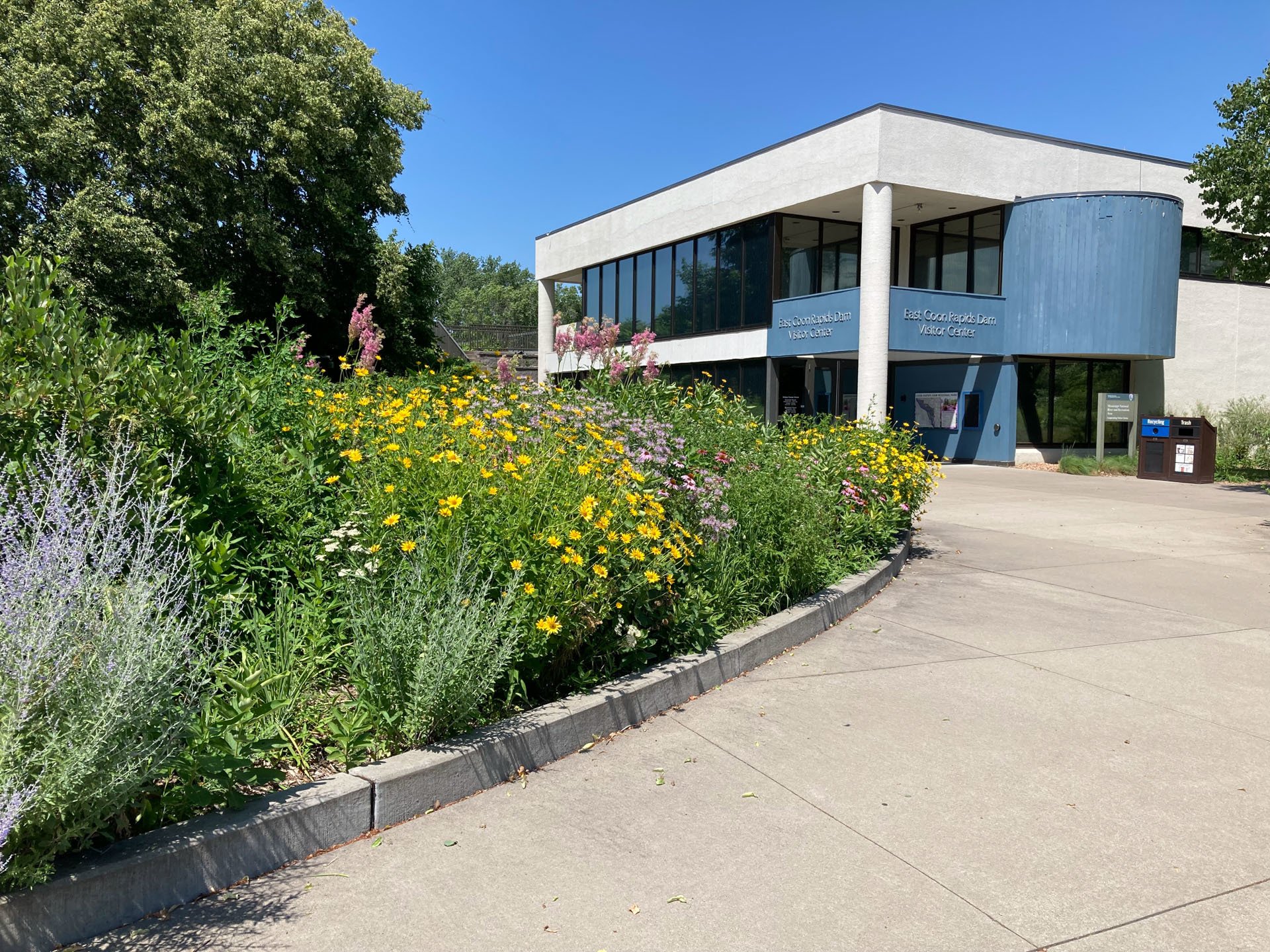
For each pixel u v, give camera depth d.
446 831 3.17
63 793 2.36
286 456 4.53
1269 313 25.42
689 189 25.56
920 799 3.47
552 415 5.56
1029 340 21.14
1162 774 3.75
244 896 2.72
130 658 2.48
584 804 3.40
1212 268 24.61
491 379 7.46
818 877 2.89
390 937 2.53
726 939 2.55
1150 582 7.88
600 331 8.78
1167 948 2.53
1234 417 22.48
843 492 7.82
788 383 23.84
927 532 11.02
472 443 4.64
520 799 3.43
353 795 3.10
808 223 23.48
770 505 6.12
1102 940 2.57
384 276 21.05
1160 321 21.02
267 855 2.87
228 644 3.52
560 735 3.85
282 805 2.96
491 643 3.62
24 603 2.46
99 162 17.66
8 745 2.33
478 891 2.78
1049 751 3.97
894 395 24.83
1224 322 24.62
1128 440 23.11
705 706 4.52
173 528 3.44
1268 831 3.25
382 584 3.90
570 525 4.04
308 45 20.11
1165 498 14.93
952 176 20.38
